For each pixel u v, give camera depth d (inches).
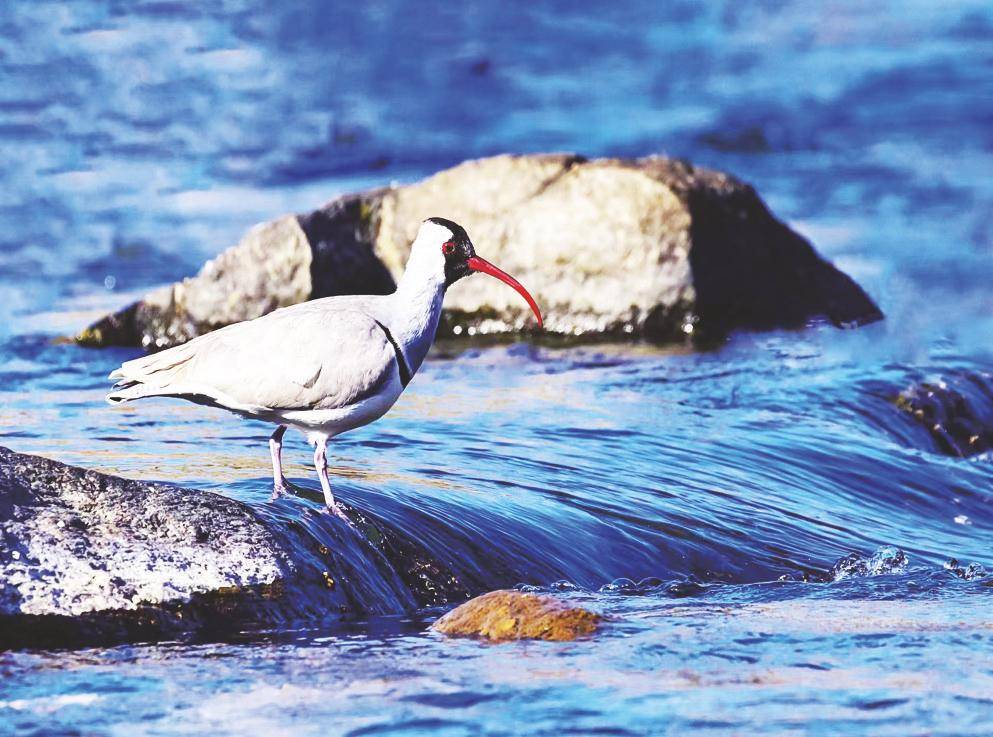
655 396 619.5
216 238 912.9
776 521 473.4
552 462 500.4
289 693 309.1
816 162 1103.0
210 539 361.4
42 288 820.6
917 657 338.6
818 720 294.7
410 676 320.2
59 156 1058.1
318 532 381.7
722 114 1221.7
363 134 1167.6
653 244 753.0
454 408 579.2
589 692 310.3
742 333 756.0
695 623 367.6
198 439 499.5
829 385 647.1
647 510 462.3
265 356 401.4
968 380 672.4
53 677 317.1
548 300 765.3
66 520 354.0
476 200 781.9
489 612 358.9
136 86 1226.6
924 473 550.3
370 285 787.4
